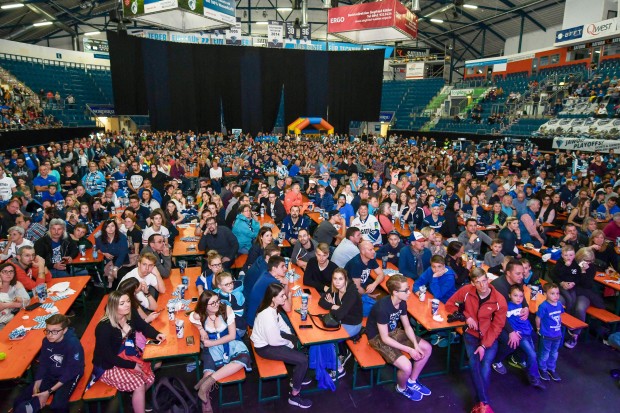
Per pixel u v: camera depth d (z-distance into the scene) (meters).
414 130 32.97
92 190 11.36
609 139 19.70
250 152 19.91
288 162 17.89
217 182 14.38
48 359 4.08
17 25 29.67
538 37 33.22
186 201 11.16
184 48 24.91
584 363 5.71
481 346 4.92
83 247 6.91
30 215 8.24
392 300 4.83
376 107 26.62
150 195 9.38
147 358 4.27
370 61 26.16
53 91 27.86
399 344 4.84
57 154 15.23
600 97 22.59
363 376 5.46
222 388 5.12
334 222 8.23
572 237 7.50
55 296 5.52
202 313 4.63
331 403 4.93
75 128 22.86
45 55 30.73
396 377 5.40
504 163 18.86
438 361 5.79
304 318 5.03
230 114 27.22
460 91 34.34
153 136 23.86
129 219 7.30
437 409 4.85
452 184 11.05
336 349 5.16
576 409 4.85
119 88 22.84
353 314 5.18
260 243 6.70
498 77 34.81
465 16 35.16
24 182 9.56
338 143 25.53
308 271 6.02
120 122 31.72
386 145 26.69
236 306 5.39
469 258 6.49
